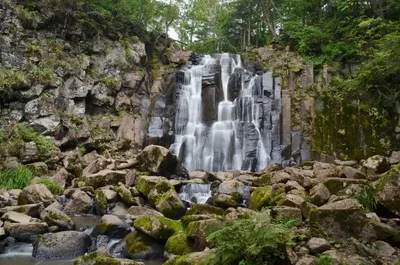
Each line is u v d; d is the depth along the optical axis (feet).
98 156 64.75
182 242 25.88
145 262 25.82
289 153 69.41
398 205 26.12
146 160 53.06
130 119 74.13
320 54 81.82
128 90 78.84
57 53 70.38
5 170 52.90
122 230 30.78
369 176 41.19
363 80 68.69
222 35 127.54
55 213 33.17
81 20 73.77
